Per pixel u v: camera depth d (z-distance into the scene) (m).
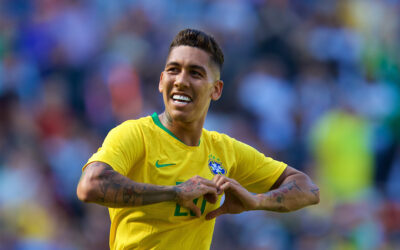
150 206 12.77
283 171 14.69
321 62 44.28
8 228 34.75
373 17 48.41
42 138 38.69
